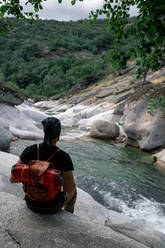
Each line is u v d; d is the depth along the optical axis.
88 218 3.82
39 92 112.50
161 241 3.25
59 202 2.25
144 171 9.45
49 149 2.02
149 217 5.65
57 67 136.00
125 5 3.20
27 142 12.74
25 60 172.88
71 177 2.05
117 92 43.91
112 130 17.67
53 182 1.86
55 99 82.56
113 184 7.75
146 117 14.16
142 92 15.91
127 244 2.19
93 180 7.97
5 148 9.05
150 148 13.02
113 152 12.70
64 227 2.17
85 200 4.60
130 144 15.16
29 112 25.69
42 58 172.12
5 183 4.03
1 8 3.27
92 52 187.00
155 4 2.54
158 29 2.62
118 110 24.05
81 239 2.06
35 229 2.08
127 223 3.71
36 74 131.62
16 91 17.84
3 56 171.88
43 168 1.87
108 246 2.07
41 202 2.20
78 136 17.75
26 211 2.36
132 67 63.19
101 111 33.84
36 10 3.42
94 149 13.10
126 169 9.59
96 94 51.31
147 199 6.75
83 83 79.88
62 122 30.45
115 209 6.01
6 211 2.34
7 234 2.00
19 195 3.77
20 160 2.07
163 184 8.06
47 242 1.94
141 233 3.41
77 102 52.59
